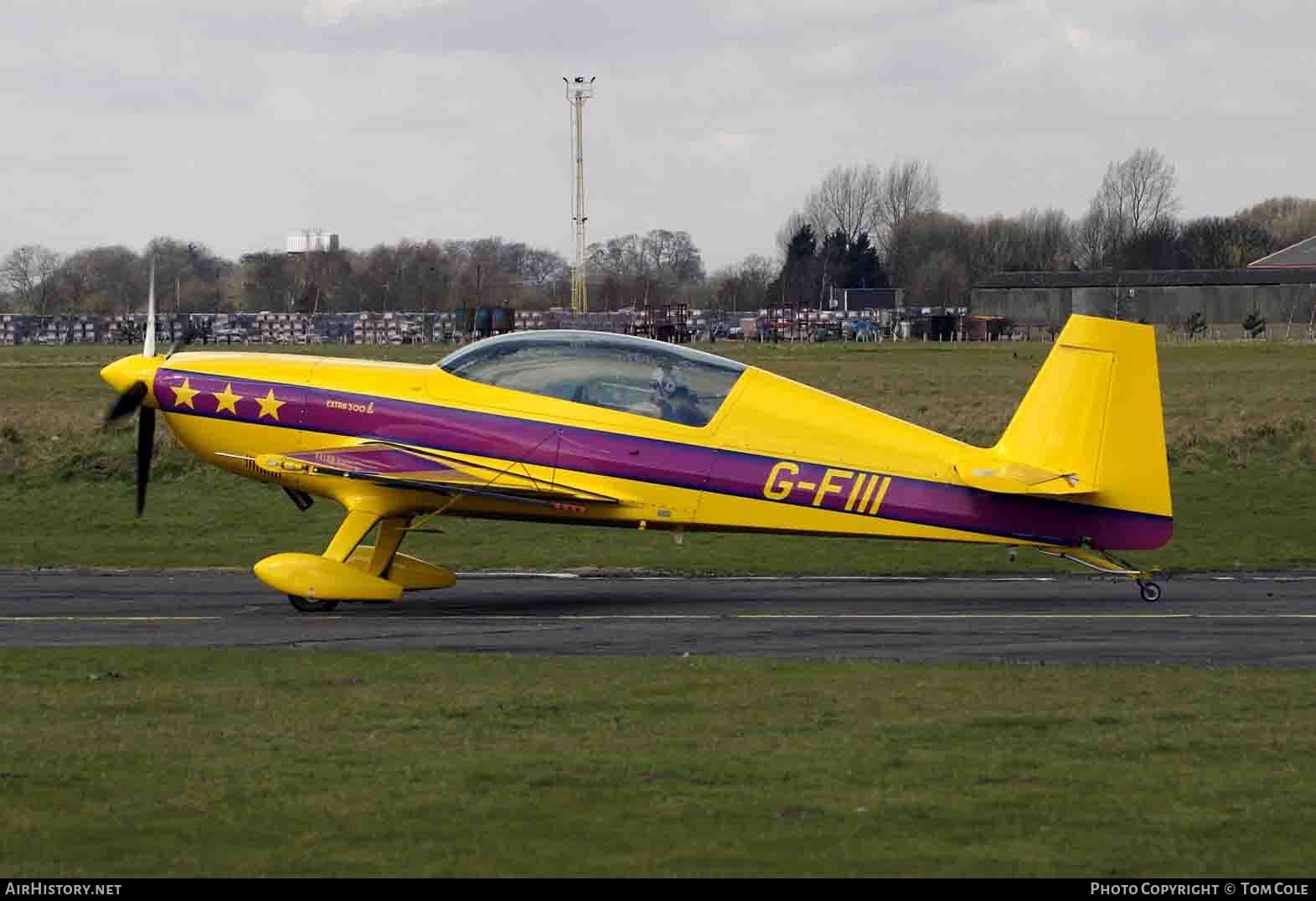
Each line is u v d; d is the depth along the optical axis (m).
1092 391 43.62
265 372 46.34
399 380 45.38
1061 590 47.72
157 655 34.59
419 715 27.86
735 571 52.31
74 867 19.08
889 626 40.12
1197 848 19.95
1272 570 52.66
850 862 19.30
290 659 34.09
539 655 35.44
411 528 45.09
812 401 44.56
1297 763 24.39
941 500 44.03
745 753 24.89
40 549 57.03
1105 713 28.03
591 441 43.94
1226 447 83.69
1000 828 20.80
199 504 68.56
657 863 19.23
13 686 30.56
